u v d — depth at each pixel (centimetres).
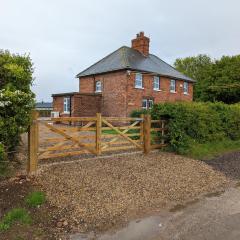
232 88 4041
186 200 723
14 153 872
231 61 4341
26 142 1273
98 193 711
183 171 960
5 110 720
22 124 754
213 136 1479
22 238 509
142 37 2881
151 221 590
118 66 2484
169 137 1233
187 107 1266
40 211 604
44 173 793
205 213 633
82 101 2511
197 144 1336
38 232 532
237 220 591
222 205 686
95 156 1023
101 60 2956
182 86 3042
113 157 1027
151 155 1127
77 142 961
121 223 580
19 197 647
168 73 2831
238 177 963
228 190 817
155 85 2733
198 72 5534
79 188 724
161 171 929
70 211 615
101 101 2655
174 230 547
